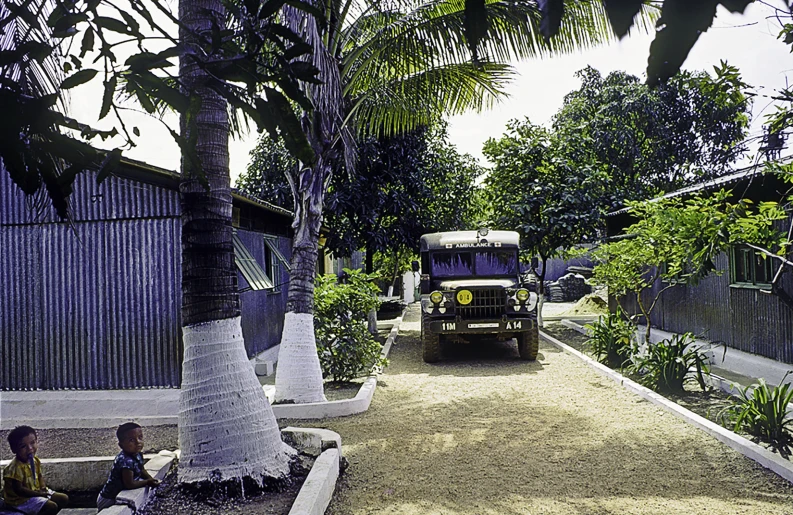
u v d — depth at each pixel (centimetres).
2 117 157
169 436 705
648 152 2011
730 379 884
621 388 867
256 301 1109
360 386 932
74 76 168
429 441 641
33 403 810
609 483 509
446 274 1254
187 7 450
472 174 1977
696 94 1806
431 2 868
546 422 704
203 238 488
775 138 460
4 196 861
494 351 1290
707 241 580
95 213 845
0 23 172
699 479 510
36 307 857
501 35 816
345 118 899
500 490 501
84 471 555
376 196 1692
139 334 838
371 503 482
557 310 2295
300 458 533
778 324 857
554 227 1518
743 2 95
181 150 176
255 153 1825
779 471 507
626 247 936
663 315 1280
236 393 488
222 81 174
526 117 1620
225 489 465
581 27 811
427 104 998
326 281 1014
